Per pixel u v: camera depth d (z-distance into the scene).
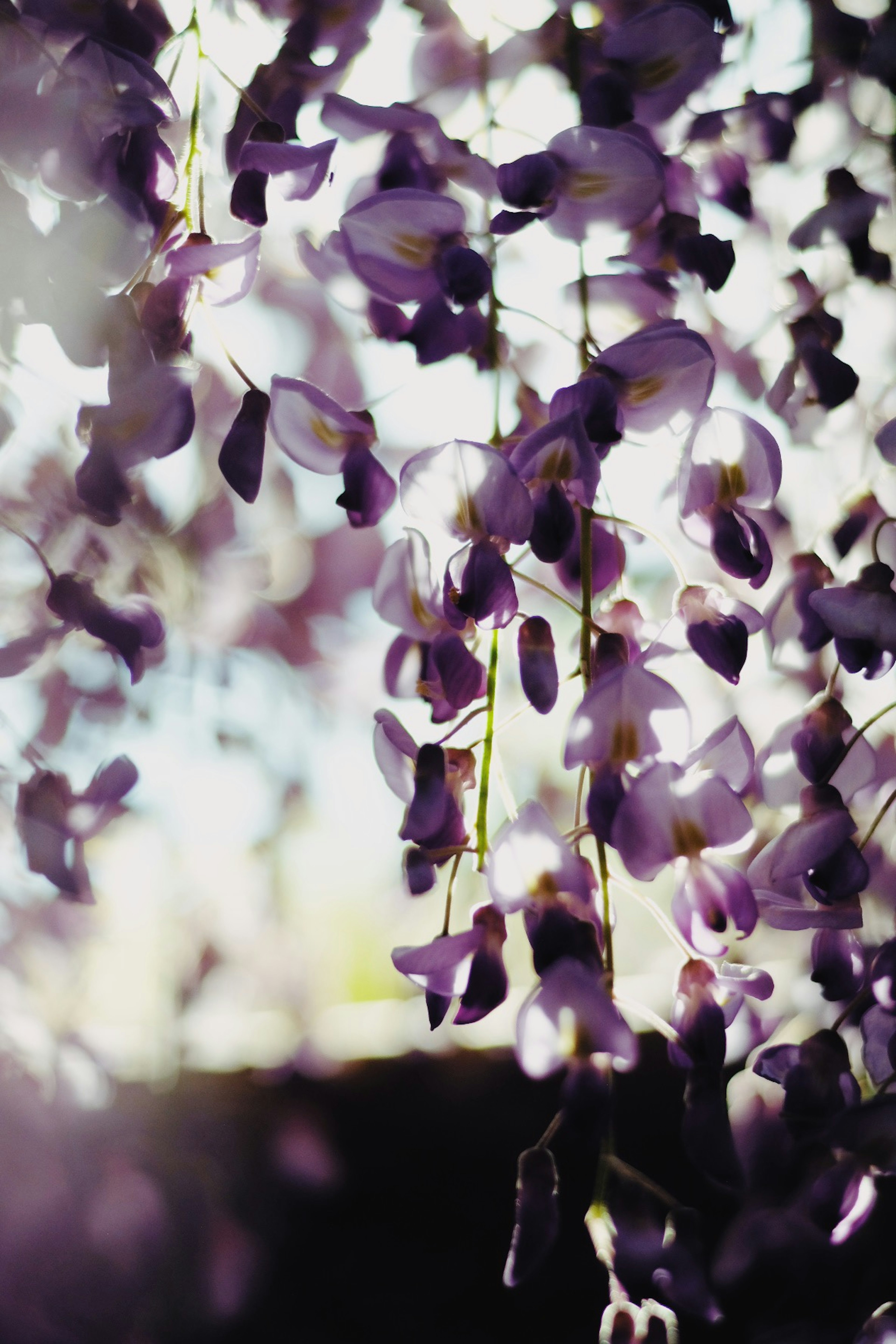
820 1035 0.43
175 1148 0.47
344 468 0.43
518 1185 0.41
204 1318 0.45
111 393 0.41
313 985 0.57
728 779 0.42
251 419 0.43
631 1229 0.41
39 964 0.47
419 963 0.40
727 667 0.41
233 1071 0.50
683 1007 0.41
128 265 0.41
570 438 0.41
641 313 0.45
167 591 0.51
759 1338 0.44
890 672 0.48
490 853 0.40
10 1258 0.43
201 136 0.46
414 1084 0.51
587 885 0.40
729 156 0.46
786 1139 0.45
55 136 0.41
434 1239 0.50
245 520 0.53
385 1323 0.49
